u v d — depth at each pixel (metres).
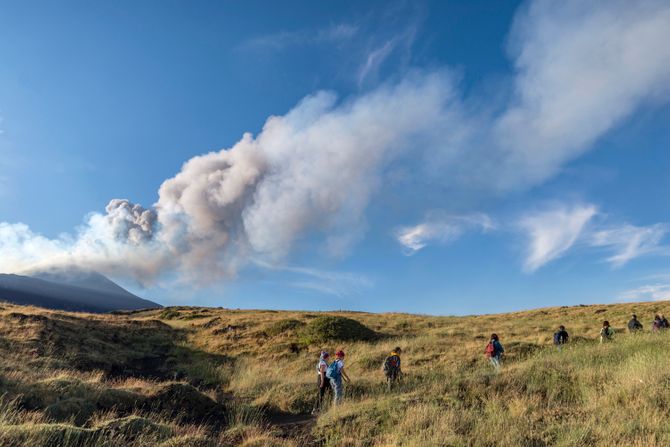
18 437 6.36
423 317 43.75
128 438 7.38
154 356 25.69
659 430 7.09
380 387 13.92
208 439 7.76
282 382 15.88
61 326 26.14
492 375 12.63
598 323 31.73
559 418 8.55
